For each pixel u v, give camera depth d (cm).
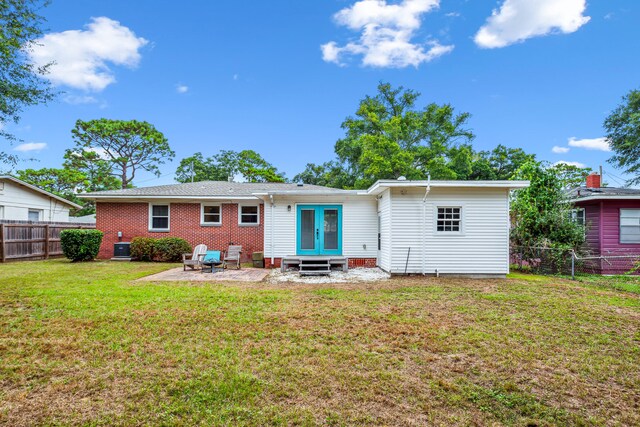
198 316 573
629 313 627
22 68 776
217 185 1842
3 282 877
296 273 1134
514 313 619
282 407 306
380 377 366
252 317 573
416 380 361
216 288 823
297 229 1316
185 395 323
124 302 659
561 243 1251
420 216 1076
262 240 1581
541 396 334
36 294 721
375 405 313
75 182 3425
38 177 3203
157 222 1581
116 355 410
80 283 870
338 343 461
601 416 303
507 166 3447
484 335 496
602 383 362
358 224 1323
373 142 2705
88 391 328
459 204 1073
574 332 519
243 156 4234
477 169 3284
